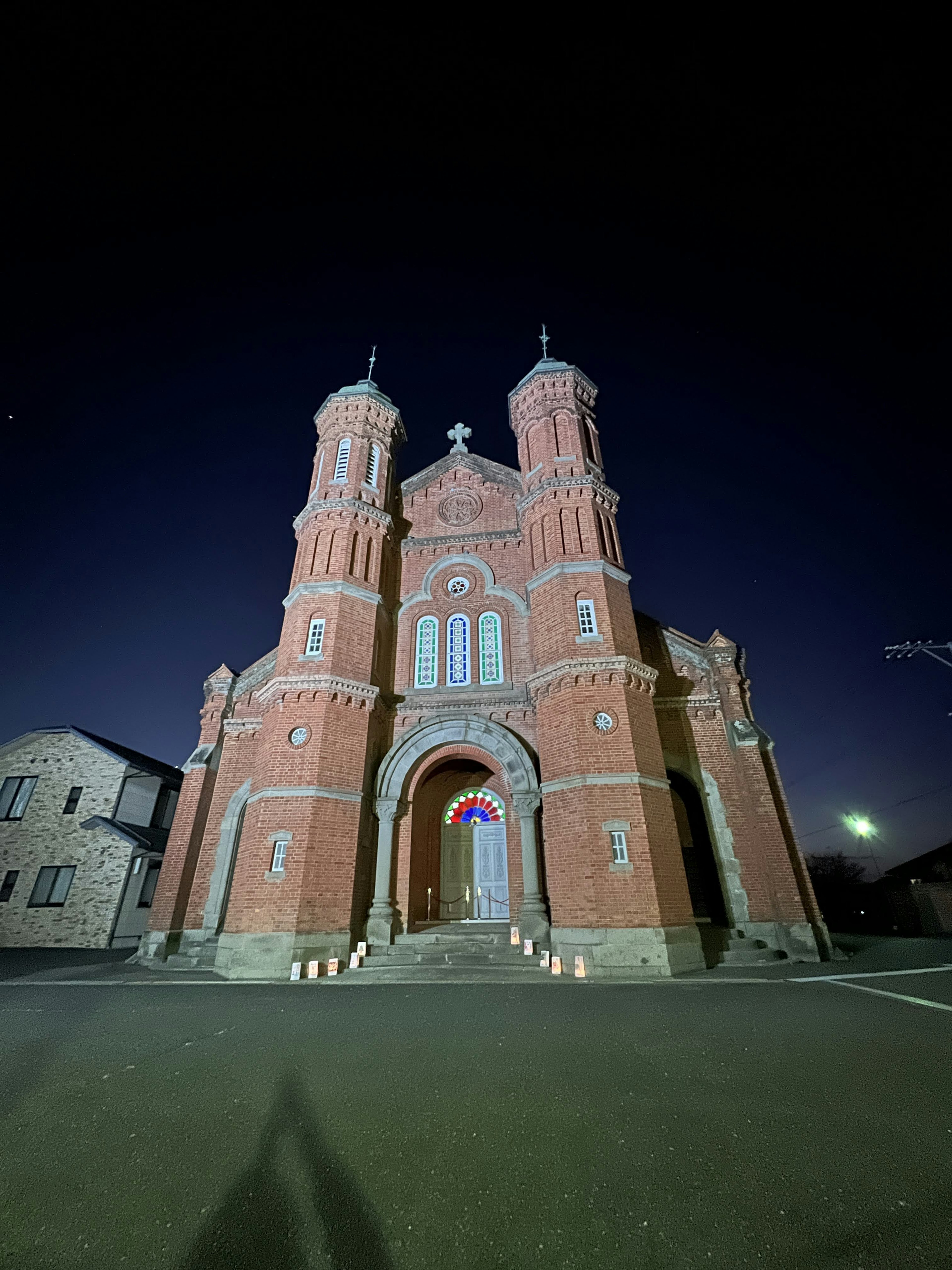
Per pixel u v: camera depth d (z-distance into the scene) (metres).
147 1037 7.44
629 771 13.89
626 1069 5.87
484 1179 3.84
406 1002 9.59
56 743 26.97
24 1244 3.23
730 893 15.21
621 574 17.20
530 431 20.88
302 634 16.83
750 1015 8.22
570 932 12.88
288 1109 4.99
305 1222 3.40
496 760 16.34
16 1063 6.36
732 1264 2.97
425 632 19.38
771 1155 4.07
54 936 22.77
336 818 14.60
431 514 21.77
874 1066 5.84
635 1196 3.60
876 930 36.28
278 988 11.28
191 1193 3.72
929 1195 3.53
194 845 17.30
